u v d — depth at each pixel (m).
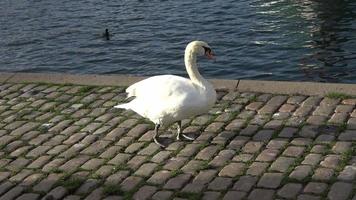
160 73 16.61
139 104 7.81
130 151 7.75
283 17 20.73
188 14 21.94
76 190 6.86
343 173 6.71
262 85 9.55
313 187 6.48
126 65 17.47
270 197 6.38
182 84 7.67
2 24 22.66
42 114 9.23
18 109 9.51
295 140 7.63
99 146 7.96
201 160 7.34
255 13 21.36
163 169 7.20
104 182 6.99
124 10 23.28
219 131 8.12
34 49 19.56
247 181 6.73
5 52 19.42
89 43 19.66
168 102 7.54
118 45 19.22
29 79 10.79
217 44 18.50
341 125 7.91
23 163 7.64
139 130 8.35
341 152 7.20
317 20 20.08
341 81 15.13
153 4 23.77
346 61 16.44
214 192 6.57
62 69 17.66
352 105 8.50
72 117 9.01
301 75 15.70
